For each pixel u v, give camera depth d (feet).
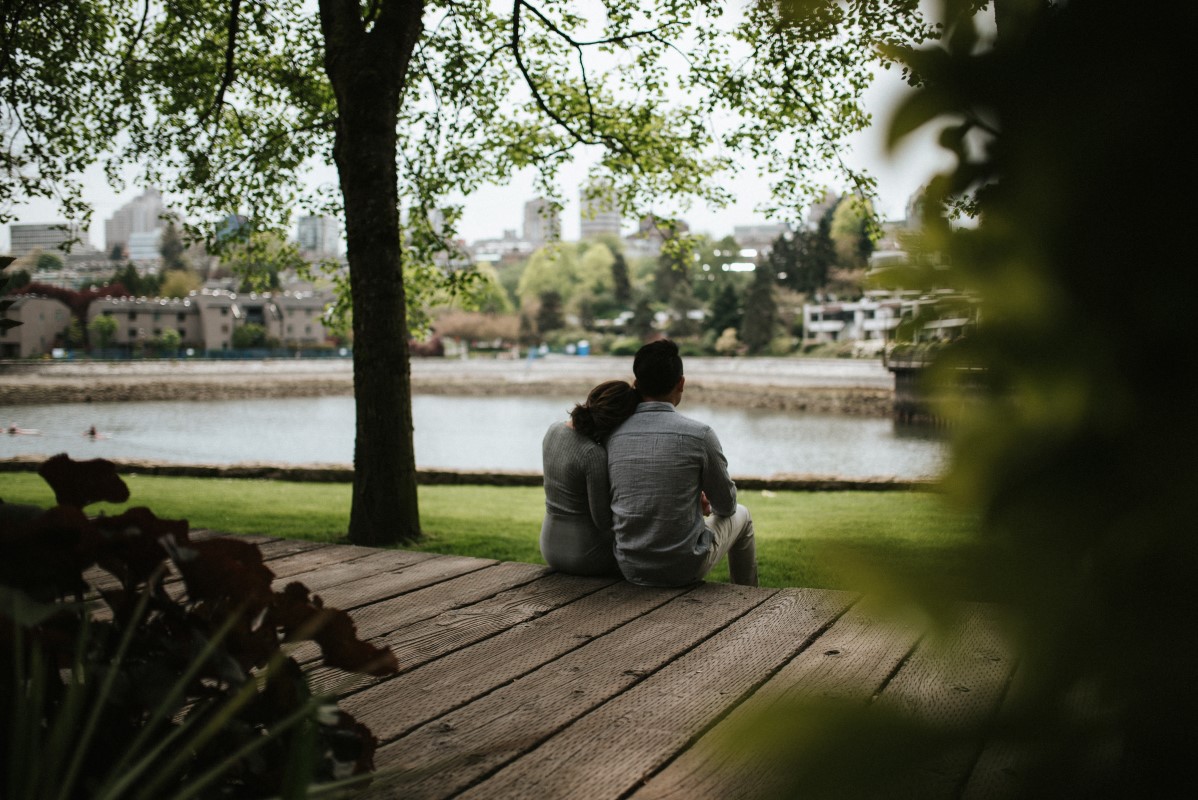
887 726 1.66
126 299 455.22
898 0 1.83
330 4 25.03
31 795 3.93
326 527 27.78
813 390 231.50
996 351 1.84
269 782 5.01
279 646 5.40
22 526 5.11
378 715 8.89
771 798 1.63
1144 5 1.70
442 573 15.15
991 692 1.75
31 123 38.58
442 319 465.06
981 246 1.83
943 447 1.85
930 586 1.68
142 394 291.58
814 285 351.05
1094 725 1.72
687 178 39.70
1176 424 1.73
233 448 142.31
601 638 11.40
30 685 4.71
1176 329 1.74
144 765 4.03
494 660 10.61
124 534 5.20
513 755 7.92
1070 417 1.81
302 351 449.89
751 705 1.78
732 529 14.55
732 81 35.40
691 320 409.69
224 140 41.88
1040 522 1.77
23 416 209.77
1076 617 1.71
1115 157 1.73
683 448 13.60
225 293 466.29
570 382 336.29
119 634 5.26
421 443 145.48
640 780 7.39
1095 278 1.78
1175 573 1.70
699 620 12.03
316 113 39.29
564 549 14.69
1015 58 1.77
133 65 39.01
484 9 38.32
